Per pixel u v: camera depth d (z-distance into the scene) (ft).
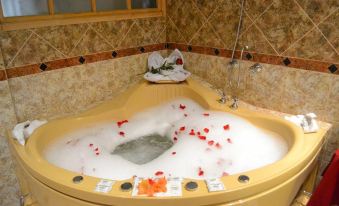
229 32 6.43
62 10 5.87
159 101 7.32
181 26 7.41
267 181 3.98
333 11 4.87
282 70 5.83
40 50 5.58
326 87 5.32
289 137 5.24
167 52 7.98
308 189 5.65
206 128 6.03
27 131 5.29
